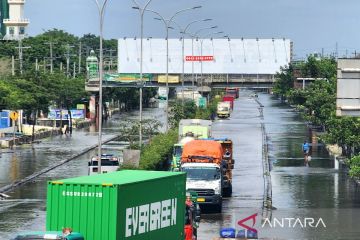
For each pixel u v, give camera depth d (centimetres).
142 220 5428
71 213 5156
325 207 9394
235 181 11669
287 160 14288
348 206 9450
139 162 11556
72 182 5184
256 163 13762
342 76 7056
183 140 11944
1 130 19462
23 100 18850
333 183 11450
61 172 12606
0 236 7350
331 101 17425
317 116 18550
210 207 9238
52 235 4784
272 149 16100
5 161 14225
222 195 10181
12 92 18712
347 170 12862
